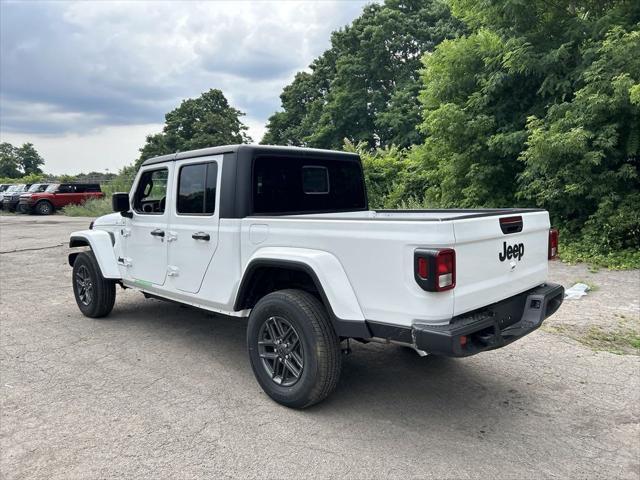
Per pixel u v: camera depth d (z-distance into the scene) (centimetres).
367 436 330
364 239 322
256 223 392
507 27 1075
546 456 305
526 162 980
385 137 3216
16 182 4794
